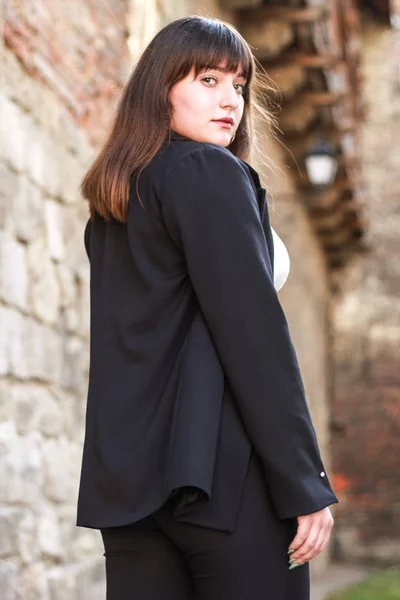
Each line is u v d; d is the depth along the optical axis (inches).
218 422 74.3
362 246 687.7
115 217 82.1
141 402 76.8
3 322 172.7
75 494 212.7
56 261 205.9
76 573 203.6
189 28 84.7
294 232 502.9
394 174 743.1
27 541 177.0
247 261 75.6
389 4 730.8
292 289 487.8
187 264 76.9
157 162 80.7
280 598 73.5
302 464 72.8
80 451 218.5
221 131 83.8
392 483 698.8
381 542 685.9
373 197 740.0
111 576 79.8
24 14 190.1
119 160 81.9
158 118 82.5
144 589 77.7
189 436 73.0
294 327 496.7
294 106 441.4
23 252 185.8
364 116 689.6
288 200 479.8
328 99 430.9
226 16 371.2
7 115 179.2
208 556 74.2
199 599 76.7
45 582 184.4
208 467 72.5
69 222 217.3
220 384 75.4
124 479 75.2
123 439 76.4
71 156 220.7
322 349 671.1
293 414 73.3
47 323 199.0
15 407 177.5
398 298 724.7
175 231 77.7
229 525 73.0
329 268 727.7
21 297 183.0
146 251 79.7
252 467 74.7
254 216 77.5
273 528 73.9
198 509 73.2
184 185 77.7
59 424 203.9
